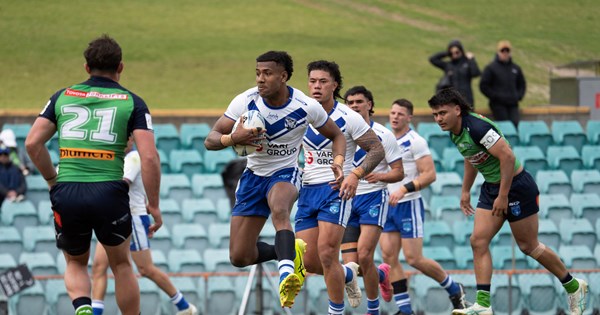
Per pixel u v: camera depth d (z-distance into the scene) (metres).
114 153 23.56
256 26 119.50
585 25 123.81
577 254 50.59
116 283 24.78
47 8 120.62
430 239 50.78
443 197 54.59
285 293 24.17
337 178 25.50
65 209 23.25
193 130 64.81
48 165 24.39
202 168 59.31
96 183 23.30
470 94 66.50
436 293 42.53
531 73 103.75
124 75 98.38
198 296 43.66
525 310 43.94
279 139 24.92
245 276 43.25
